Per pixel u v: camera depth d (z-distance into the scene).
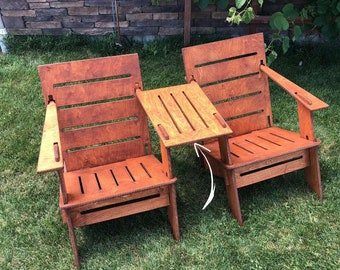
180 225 2.69
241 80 3.03
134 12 4.62
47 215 2.81
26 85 4.14
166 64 4.46
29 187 3.05
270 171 2.70
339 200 2.80
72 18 4.68
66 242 2.62
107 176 2.62
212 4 4.52
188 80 2.89
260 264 2.42
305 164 2.78
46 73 2.67
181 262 2.46
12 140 3.48
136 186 2.41
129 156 2.90
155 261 2.47
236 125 3.06
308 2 4.21
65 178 2.63
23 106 3.87
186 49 2.86
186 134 2.37
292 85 2.83
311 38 4.57
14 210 2.86
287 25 3.69
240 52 3.00
